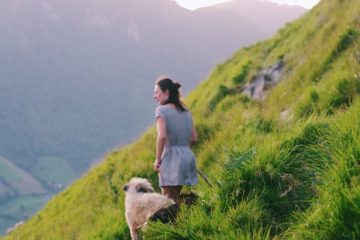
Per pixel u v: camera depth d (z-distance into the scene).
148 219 6.91
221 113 17.67
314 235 4.59
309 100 11.74
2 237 22.20
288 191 6.36
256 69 21.98
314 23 21.20
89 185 19.72
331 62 14.59
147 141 18.78
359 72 11.05
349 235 4.35
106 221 10.62
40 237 18.34
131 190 7.63
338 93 11.00
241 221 5.86
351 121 6.51
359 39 14.27
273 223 6.00
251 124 12.75
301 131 7.50
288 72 19.14
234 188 6.60
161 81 7.94
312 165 6.63
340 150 5.68
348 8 18.69
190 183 7.79
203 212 6.17
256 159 6.88
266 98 18.12
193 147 15.43
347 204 4.57
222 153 12.04
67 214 18.31
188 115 8.08
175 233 5.79
